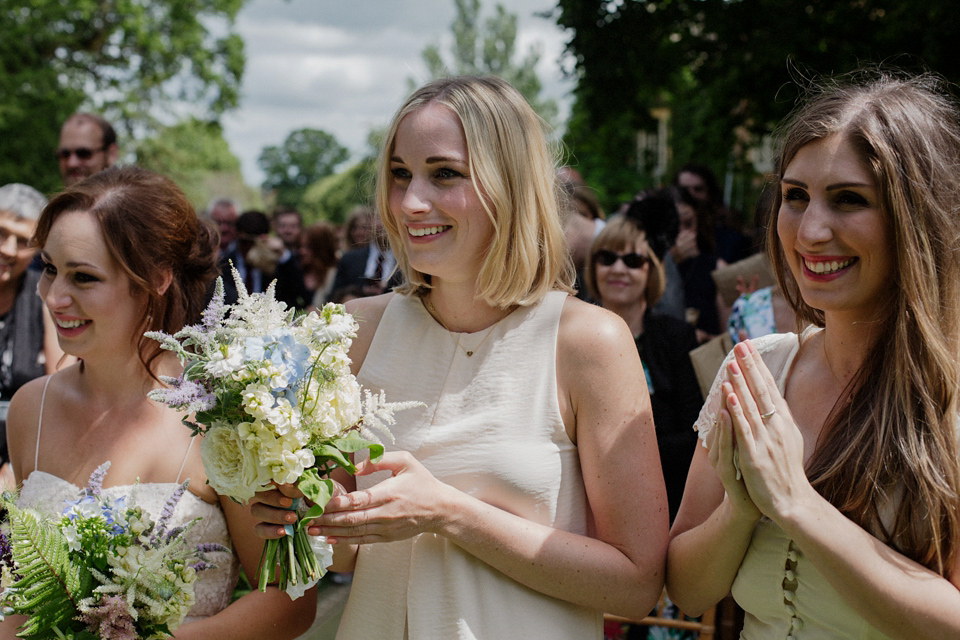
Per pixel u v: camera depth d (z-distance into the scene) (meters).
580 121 10.91
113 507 1.88
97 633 1.79
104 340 2.06
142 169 2.18
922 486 1.53
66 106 20.44
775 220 1.87
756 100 8.77
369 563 1.95
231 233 8.69
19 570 1.73
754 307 3.24
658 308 4.27
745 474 1.59
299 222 10.46
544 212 1.92
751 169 10.92
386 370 2.01
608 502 1.84
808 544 1.56
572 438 1.90
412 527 1.74
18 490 2.12
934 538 1.54
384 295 2.14
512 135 1.86
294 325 1.73
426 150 1.83
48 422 2.20
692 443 3.25
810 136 1.62
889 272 1.61
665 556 1.90
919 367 1.57
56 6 21.52
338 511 1.69
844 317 1.71
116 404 2.14
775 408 1.60
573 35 8.85
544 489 1.84
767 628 1.77
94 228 2.00
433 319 2.02
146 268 2.05
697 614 1.91
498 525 1.78
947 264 1.56
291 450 1.59
